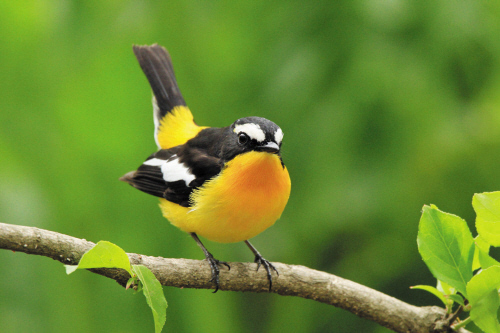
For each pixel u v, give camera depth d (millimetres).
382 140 9242
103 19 10461
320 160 9508
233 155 8047
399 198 9570
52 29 10492
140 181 9336
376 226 9844
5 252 9016
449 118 9102
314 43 9547
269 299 10602
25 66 10555
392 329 7477
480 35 9023
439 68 9109
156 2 10500
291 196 9906
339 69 9305
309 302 10484
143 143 10891
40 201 9594
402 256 10250
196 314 9781
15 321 8852
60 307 9195
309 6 9719
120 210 10367
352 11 9281
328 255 10445
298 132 9617
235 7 10375
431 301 10641
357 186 9352
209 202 7984
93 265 4840
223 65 10742
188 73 11023
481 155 9680
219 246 10164
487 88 9305
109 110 10750
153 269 6730
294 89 9562
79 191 10250
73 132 10695
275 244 10203
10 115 10336
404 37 9172
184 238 10258
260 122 7988
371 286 10438
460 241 5547
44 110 10562
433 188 9727
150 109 10930
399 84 8922
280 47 9945
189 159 8711
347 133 9258
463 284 5531
